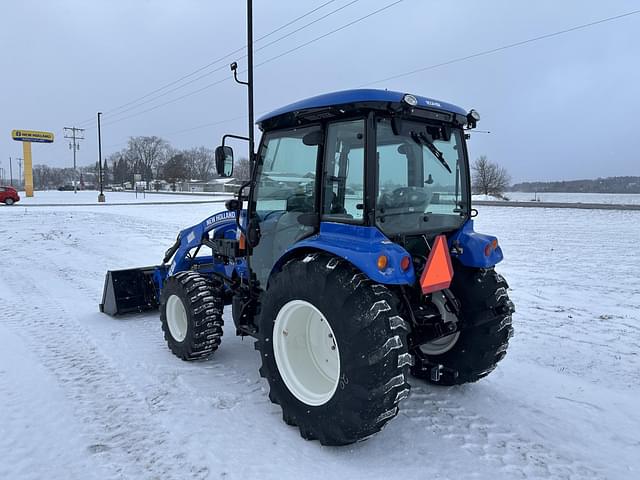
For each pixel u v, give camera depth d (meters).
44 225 17.20
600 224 16.62
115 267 9.49
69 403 3.57
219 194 57.91
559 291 7.20
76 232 15.20
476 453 2.92
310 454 2.91
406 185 3.27
